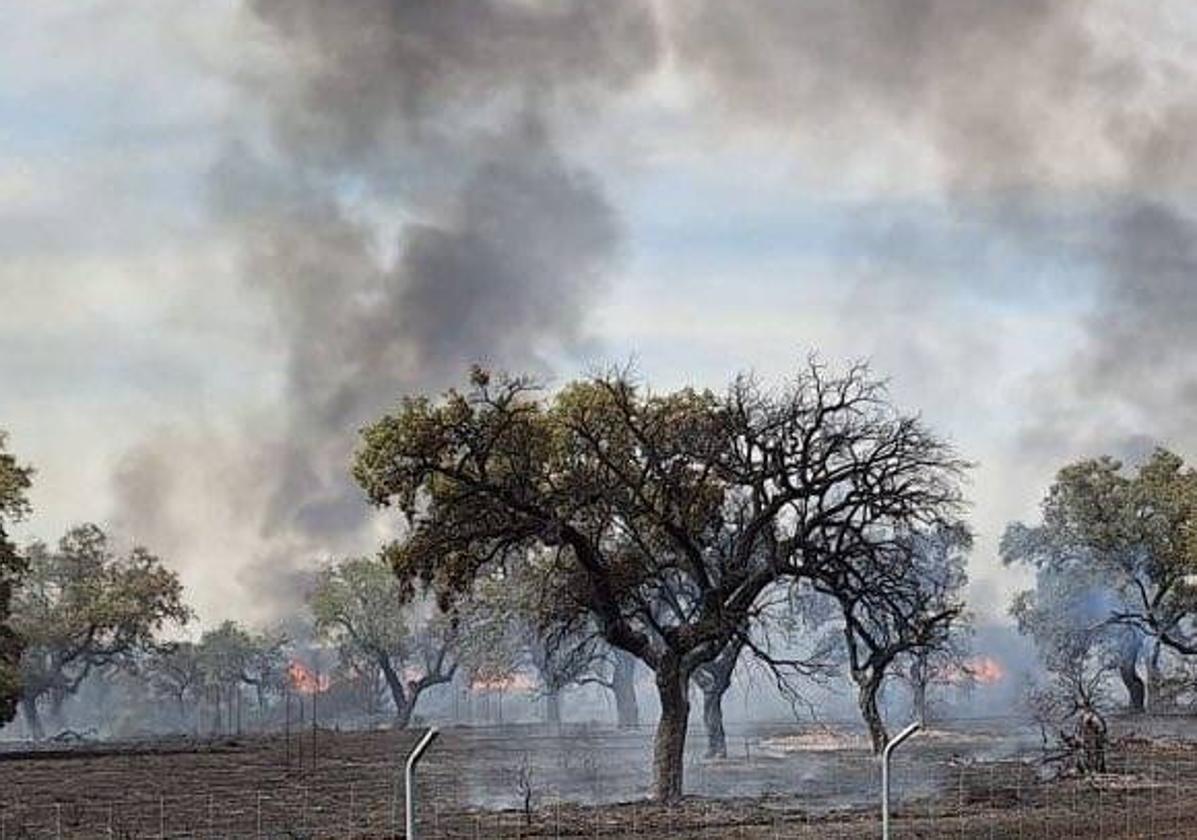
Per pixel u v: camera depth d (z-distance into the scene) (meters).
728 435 66.00
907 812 56.59
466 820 55.94
